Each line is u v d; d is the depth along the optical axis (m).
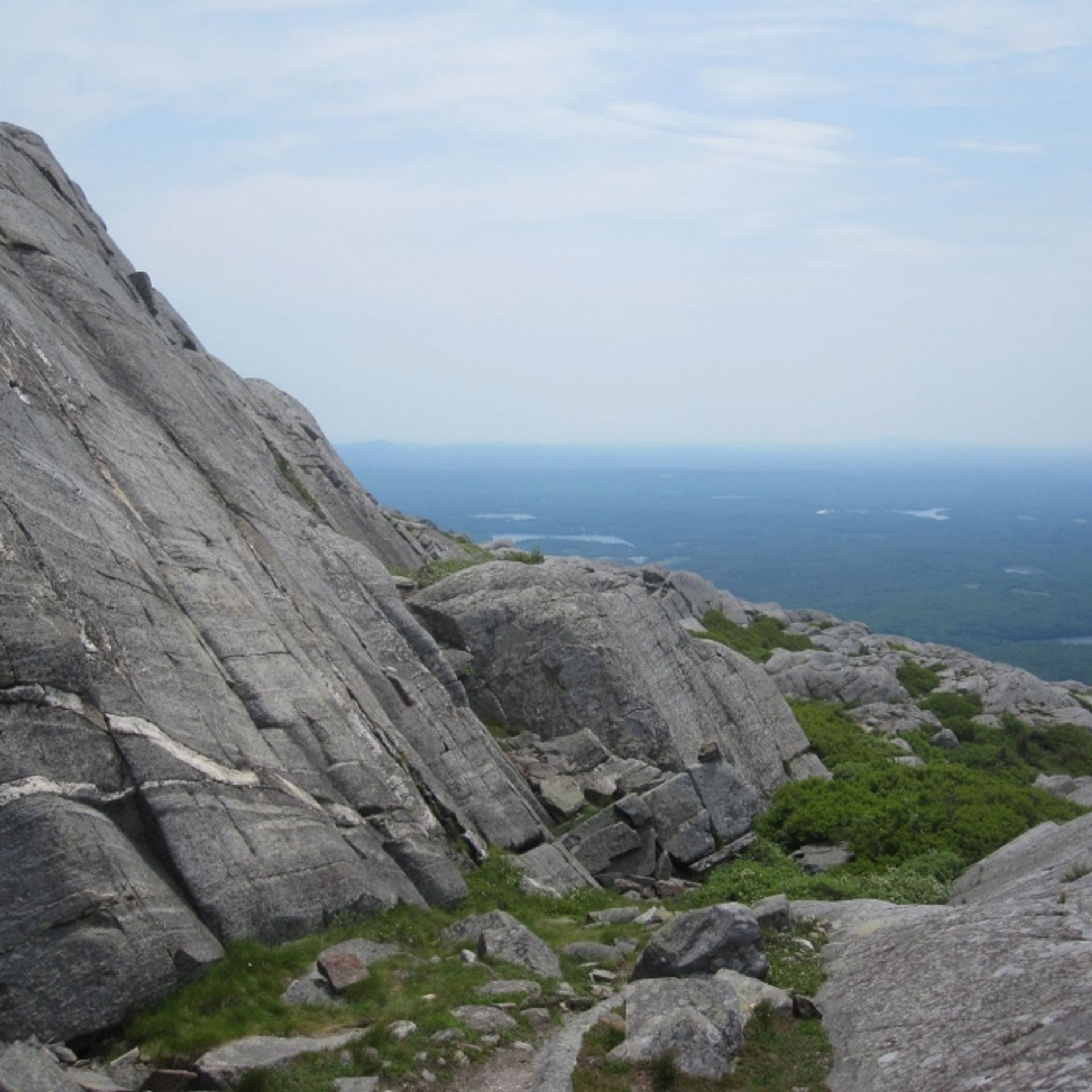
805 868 28.58
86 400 23.53
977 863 26.33
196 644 19.89
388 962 17.06
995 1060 11.81
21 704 14.76
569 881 25.16
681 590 62.34
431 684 27.98
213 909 15.92
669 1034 13.66
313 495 39.94
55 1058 12.44
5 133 37.34
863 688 53.44
